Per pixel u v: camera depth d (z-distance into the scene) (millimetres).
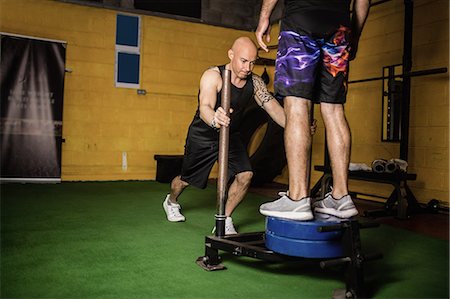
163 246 2492
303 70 1781
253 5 7207
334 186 1909
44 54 5656
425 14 4340
